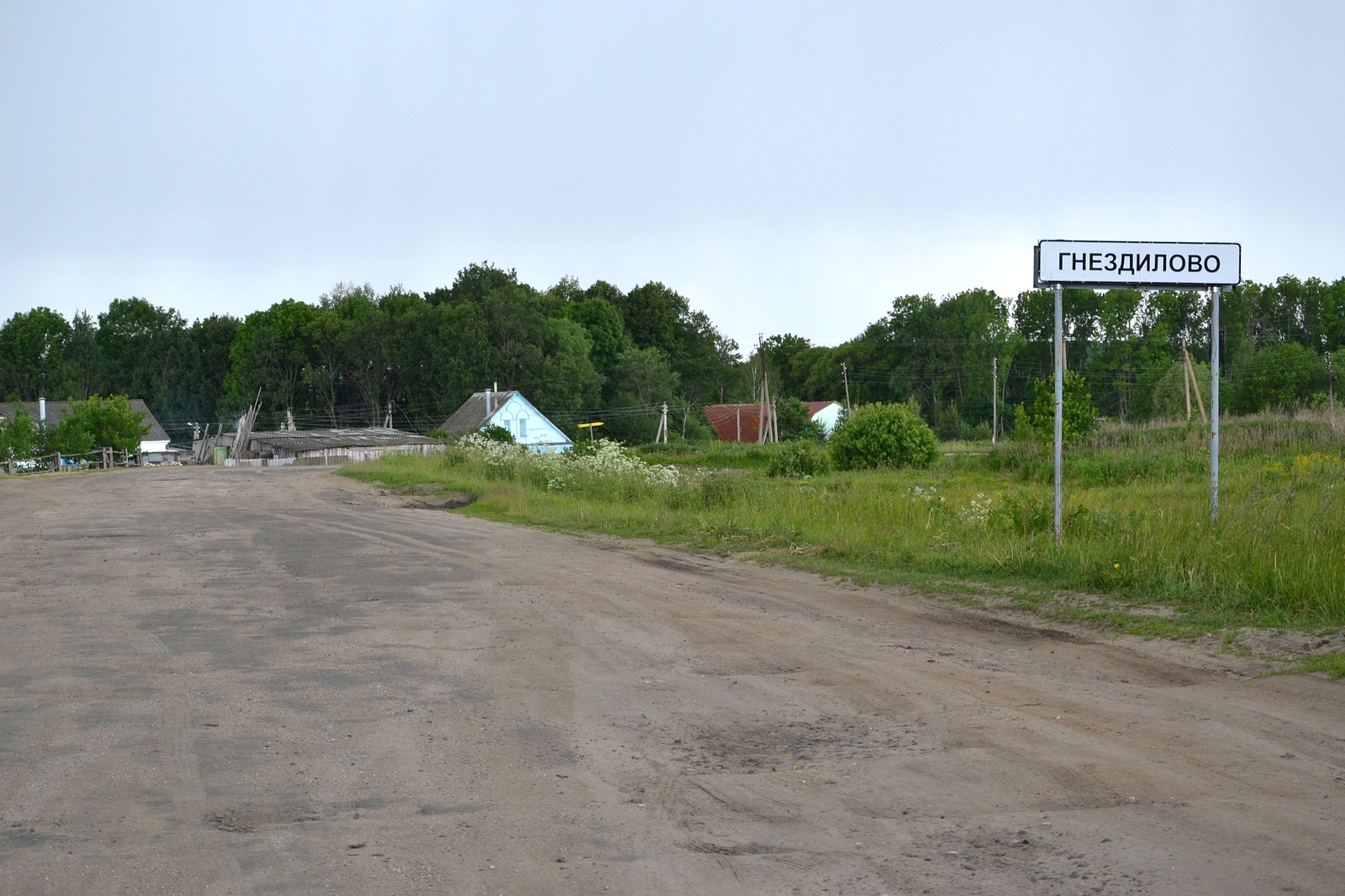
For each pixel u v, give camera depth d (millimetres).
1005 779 5609
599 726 6707
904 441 36906
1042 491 22500
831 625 10133
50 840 4840
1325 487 17047
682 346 111312
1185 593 10430
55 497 27906
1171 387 70250
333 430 86125
